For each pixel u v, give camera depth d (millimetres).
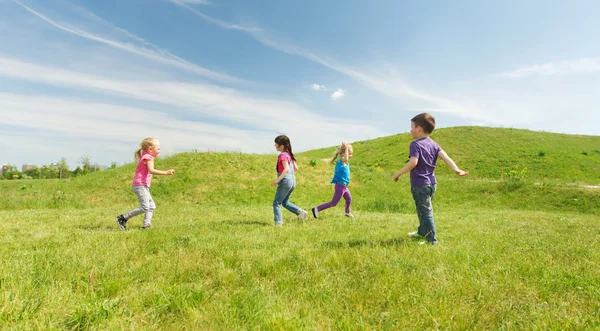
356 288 3004
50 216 8570
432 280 3221
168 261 3709
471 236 5836
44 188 15766
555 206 15172
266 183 16219
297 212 7617
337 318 2396
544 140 30766
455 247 4719
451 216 10492
